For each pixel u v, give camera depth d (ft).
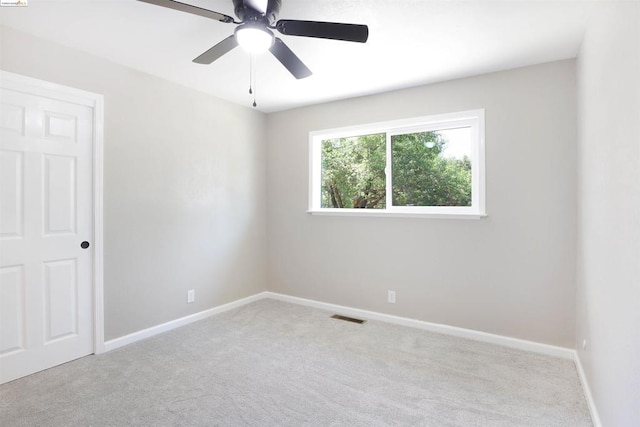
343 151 12.37
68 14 6.53
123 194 9.04
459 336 9.75
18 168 7.27
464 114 9.61
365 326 10.58
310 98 11.69
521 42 7.55
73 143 8.11
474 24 6.82
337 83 10.16
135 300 9.34
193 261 10.95
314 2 6.08
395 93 10.76
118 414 6.07
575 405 6.38
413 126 10.62
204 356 8.43
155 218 9.82
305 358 8.34
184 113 10.59
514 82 8.95
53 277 7.82
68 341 8.07
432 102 10.11
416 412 6.20
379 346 9.05
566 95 8.34
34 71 7.39
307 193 12.76
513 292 9.04
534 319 8.79
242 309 12.26
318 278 12.54
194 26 7.00
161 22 6.84
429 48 7.86
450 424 5.86
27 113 7.38
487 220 9.36
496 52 8.03
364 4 6.15
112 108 8.77
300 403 6.46
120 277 8.99
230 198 12.26
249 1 5.21
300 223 12.96
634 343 3.97
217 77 9.83
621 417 4.43
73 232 8.16
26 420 5.87
